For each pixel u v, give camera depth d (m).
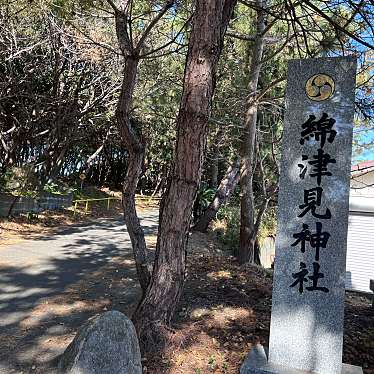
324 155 3.53
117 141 20.97
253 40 7.30
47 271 6.79
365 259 9.88
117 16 4.95
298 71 3.67
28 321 4.60
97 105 14.21
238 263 7.95
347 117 3.50
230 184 12.30
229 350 3.96
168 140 16.23
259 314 4.86
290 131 3.65
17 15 9.84
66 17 6.19
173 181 3.89
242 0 5.72
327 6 5.26
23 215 11.88
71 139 15.13
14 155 14.88
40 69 13.23
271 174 9.95
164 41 8.63
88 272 6.91
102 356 3.11
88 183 25.27
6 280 6.11
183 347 3.86
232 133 9.93
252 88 7.68
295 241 3.54
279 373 3.28
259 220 8.08
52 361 3.69
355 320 4.93
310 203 3.53
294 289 3.49
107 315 3.28
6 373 3.46
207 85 3.74
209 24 3.70
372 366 3.85
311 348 3.38
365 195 9.91
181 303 5.08
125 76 4.80
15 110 14.09
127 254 8.60
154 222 14.88
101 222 13.78
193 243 10.41
